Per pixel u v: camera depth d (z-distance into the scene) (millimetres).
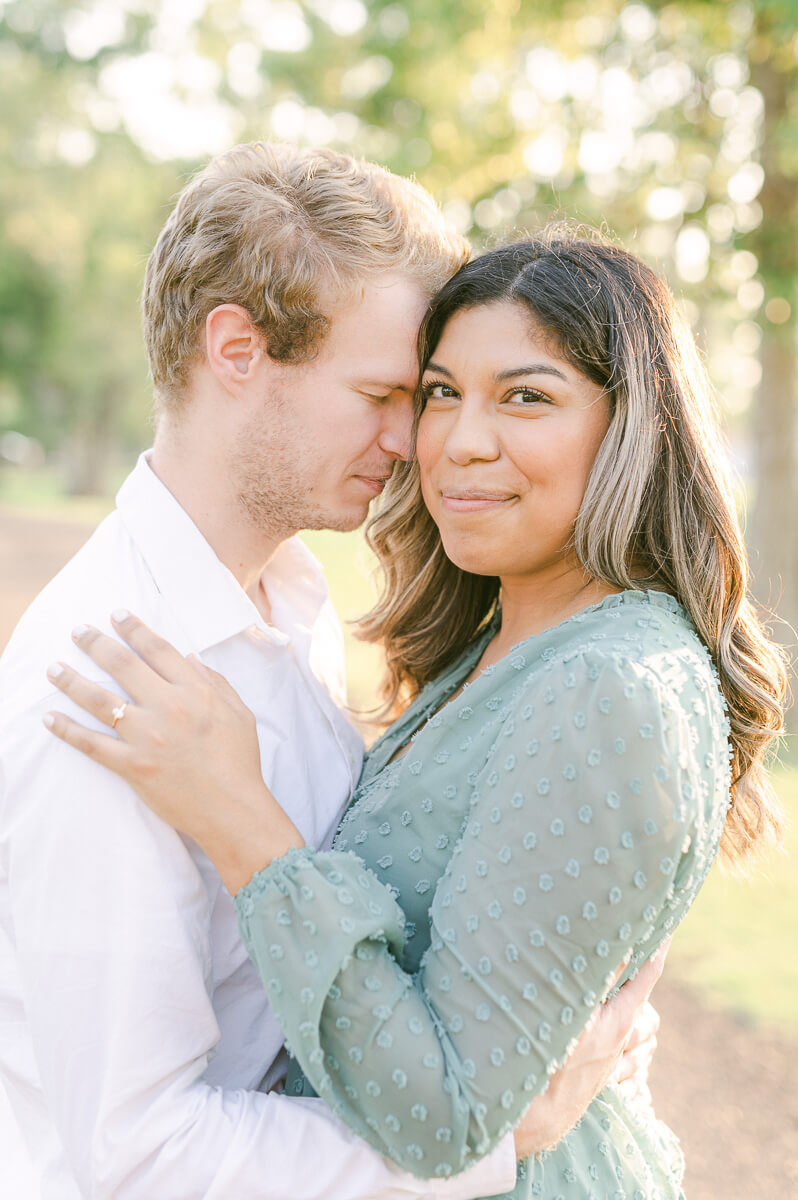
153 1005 1311
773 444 7641
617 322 1485
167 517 1604
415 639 2029
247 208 1550
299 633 1803
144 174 24234
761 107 6633
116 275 25562
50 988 1311
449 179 7570
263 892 1286
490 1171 1285
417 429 1667
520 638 1698
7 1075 1440
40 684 1399
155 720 1329
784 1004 4031
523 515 1527
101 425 36688
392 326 1585
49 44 21109
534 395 1489
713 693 1419
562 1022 1214
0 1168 1491
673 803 1234
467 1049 1206
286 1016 1251
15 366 29734
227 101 9938
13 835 1344
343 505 1683
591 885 1210
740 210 6684
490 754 1370
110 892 1318
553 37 7184
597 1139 1509
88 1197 1305
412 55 7668
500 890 1235
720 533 1550
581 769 1233
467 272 1544
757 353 7773
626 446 1478
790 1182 3064
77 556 1613
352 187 1614
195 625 1580
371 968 1240
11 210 24422
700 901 5059
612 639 1376
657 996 4109
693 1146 3193
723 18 6543
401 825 1523
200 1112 1298
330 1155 1271
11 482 46438
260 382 1590
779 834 1756
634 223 6824
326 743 1800
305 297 1544
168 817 1320
